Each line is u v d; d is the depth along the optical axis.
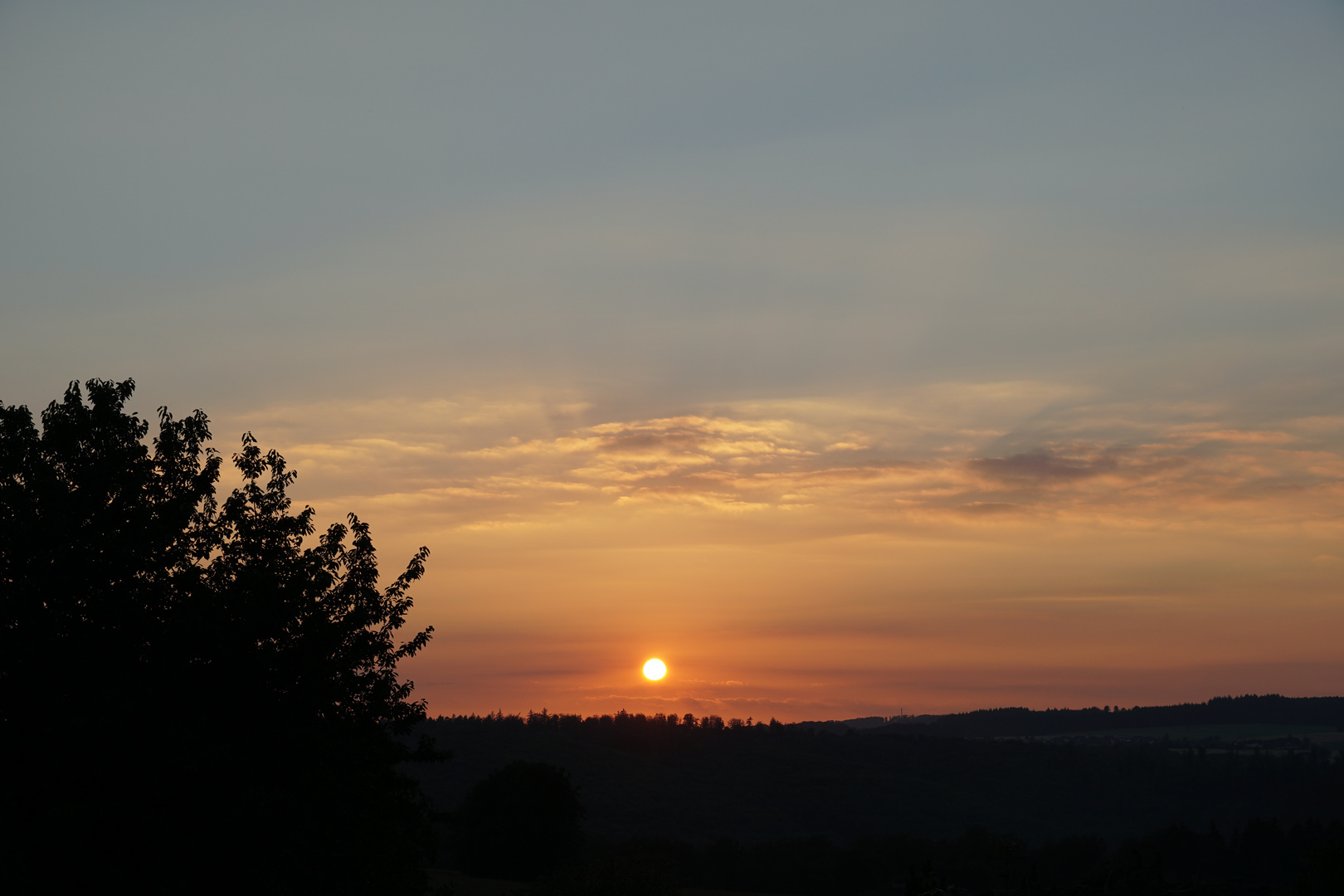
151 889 16.55
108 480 19.19
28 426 19.56
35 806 16.55
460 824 80.00
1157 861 49.59
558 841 77.19
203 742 17.25
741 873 96.19
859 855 95.88
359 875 19.75
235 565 20.41
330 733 20.12
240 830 17.38
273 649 19.86
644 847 102.56
